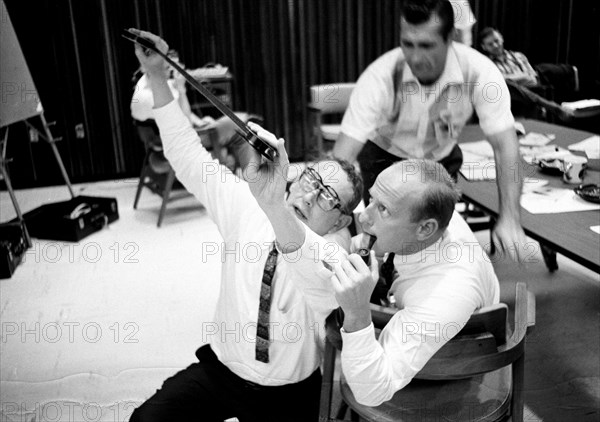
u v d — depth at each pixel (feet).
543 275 6.98
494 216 4.49
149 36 3.86
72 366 5.45
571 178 5.60
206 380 4.04
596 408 4.62
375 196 3.22
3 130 8.31
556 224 4.74
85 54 5.99
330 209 3.53
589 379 5.01
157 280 7.41
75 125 8.39
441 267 3.26
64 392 4.99
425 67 3.64
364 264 2.84
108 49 5.82
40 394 4.98
